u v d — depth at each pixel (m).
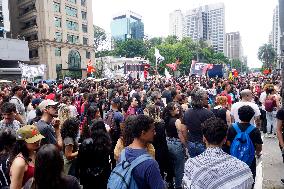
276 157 8.72
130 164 2.96
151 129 3.19
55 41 58.12
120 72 63.53
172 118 6.13
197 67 30.95
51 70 57.31
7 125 6.05
